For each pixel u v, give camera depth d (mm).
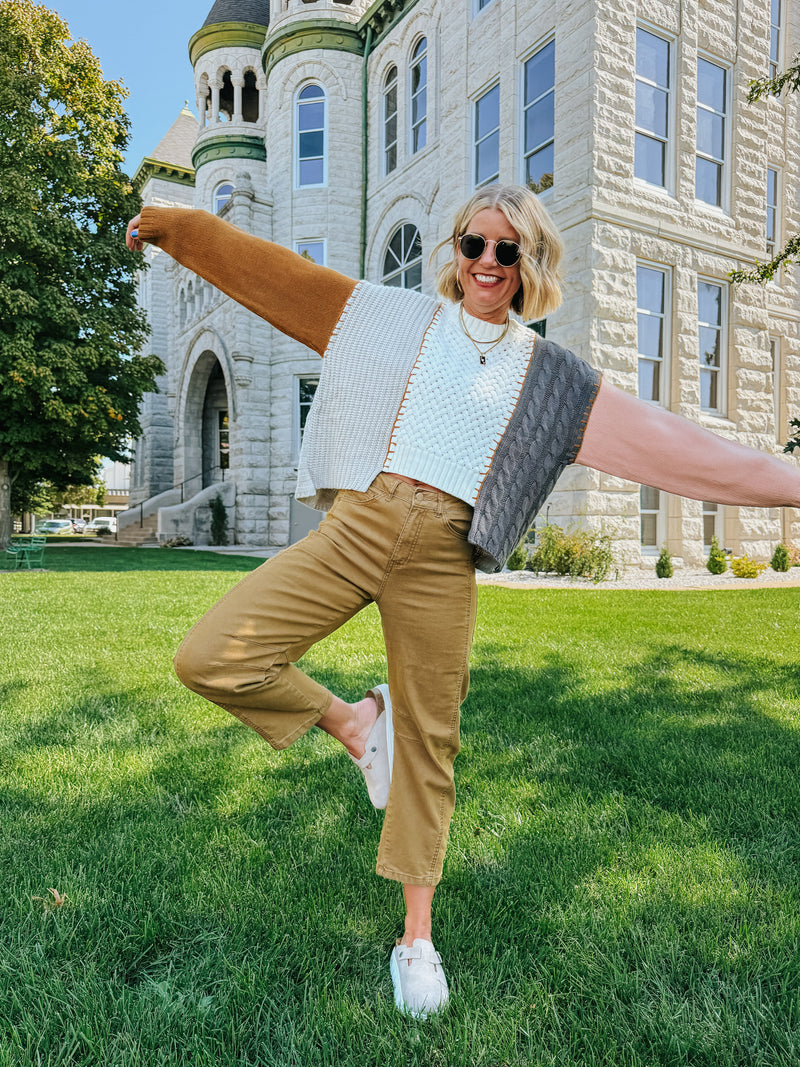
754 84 7668
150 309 30516
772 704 3924
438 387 1642
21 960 1703
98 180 18812
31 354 16609
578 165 11984
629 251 12203
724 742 3299
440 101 17031
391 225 19672
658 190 12695
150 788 2783
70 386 17922
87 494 74812
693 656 5121
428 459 1614
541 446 1641
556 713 3746
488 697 4035
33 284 17156
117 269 19750
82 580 10719
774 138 15273
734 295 13961
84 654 5184
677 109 12969
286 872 2145
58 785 2797
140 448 32719
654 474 1647
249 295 1783
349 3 21797
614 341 12031
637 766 2990
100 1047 1440
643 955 1757
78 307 18734
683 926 1892
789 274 15742
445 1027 1522
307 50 20969
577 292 12047
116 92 19328
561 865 2186
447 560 1649
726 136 14016
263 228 22172
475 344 1688
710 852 2248
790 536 15258
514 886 2064
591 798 2713
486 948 1814
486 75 14430
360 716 1783
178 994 1613
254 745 3303
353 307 1743
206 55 25078
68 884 2031
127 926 1863
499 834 2398
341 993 1616
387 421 1665
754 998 1593
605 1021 1531
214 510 22703
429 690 1708
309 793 2746
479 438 1623
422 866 1710
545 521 12477
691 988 1636
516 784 2822
